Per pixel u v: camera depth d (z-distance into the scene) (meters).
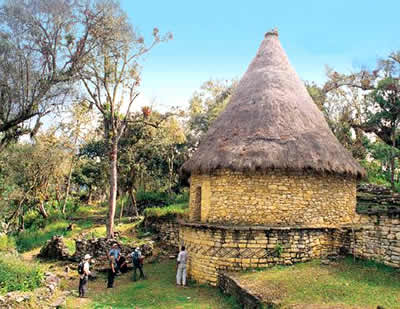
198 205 13.49
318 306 7.07
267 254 10.73
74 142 26.19
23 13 12.66
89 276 13.75
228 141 12.51
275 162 11.30
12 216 22.55
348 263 10.20
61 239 17.39
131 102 19.80
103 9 14.42
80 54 14.10
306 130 12.52
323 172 11.66
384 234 9.81
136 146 25.64
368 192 18.02
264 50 15.52
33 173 23.56
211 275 11.12
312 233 11.08
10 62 12.38
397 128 20.77
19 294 8.31
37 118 13.79
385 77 21.06
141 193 27.78
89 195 36.34
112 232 18.20
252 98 13.62
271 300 7.64
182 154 29.75
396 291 7.68
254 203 11.72
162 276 13.23
